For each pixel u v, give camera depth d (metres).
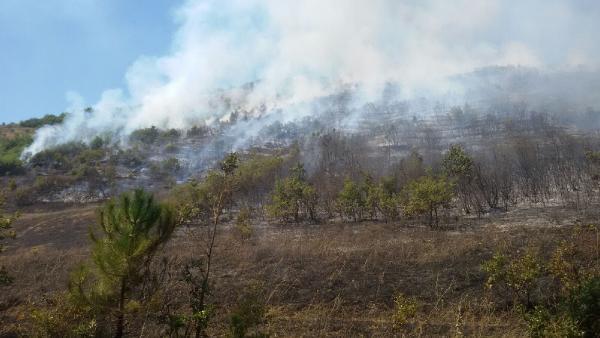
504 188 27.62
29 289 16.95
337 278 16.73
